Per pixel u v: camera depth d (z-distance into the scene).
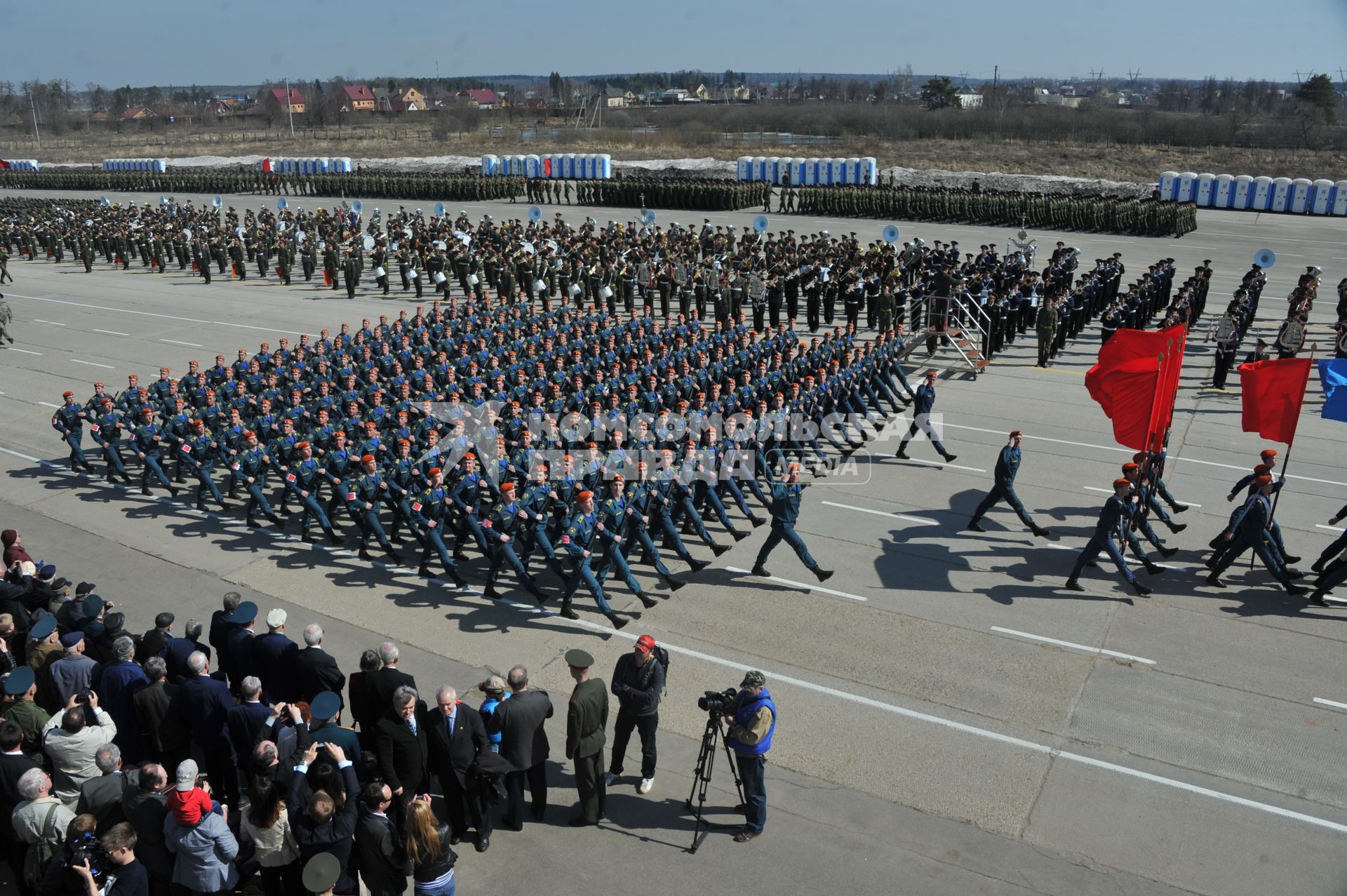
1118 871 9.77
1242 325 27.69
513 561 15.39
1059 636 14.20
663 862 9.98
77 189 82.50
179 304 40.66
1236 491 16.16
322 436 19.55
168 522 19.44
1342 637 14.06
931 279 32.81
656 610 15.29
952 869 9.84
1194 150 83.81
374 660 10.28
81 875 7.69
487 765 9.78
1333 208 57.47
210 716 10.17
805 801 10.88
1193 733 11.95
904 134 99.62
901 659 13.70
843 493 19.88
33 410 26.95
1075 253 36.12
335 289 43.47
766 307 35.50
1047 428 23.48
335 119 144.75
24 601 13.04
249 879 9.02
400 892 8.58
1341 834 10.27
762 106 139.00
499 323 28.00
